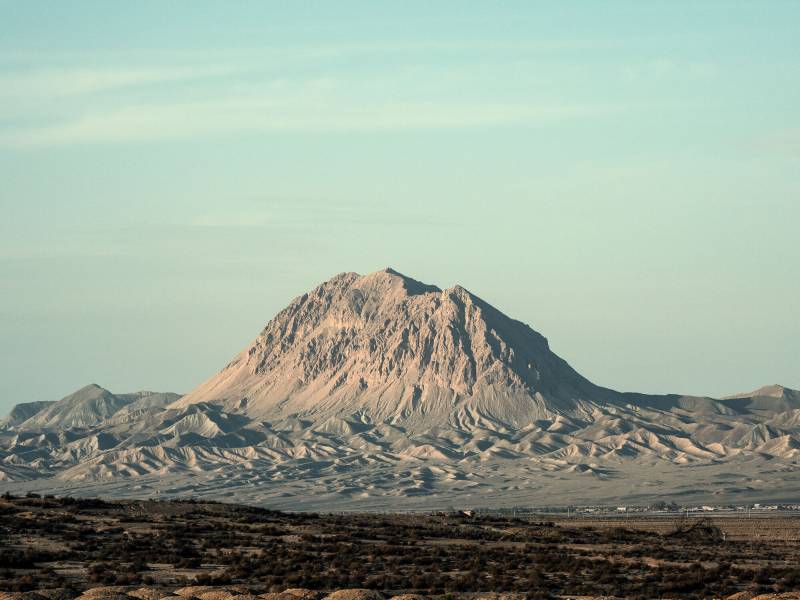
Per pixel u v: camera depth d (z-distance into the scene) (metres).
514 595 168.12
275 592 164.00
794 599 160.88
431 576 188.00
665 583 189.88
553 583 186.88
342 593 155.00
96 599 147.38
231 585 175.00
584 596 173.38
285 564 196.25
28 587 164.25
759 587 185.25
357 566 198.50
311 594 155.62
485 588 179.12
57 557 196.25
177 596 151.62
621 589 182.38
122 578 173.75
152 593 152.88
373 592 155.75
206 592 157.50
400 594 167.25
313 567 194.50
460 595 169.62
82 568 187.00
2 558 187.88
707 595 175.50
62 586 166.75
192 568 191.62
